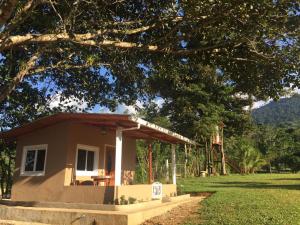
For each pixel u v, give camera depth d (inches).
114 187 533.0
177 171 1373.0
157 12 510.3
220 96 1478.8
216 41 508.1
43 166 613.6
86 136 631.2
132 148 779.4
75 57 580.4
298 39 480.7
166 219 471.2
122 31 479.8
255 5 440.1
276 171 2124.8
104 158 674.2
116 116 538.0
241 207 487.8
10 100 745.0
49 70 698.2
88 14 501.0
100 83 734.5
